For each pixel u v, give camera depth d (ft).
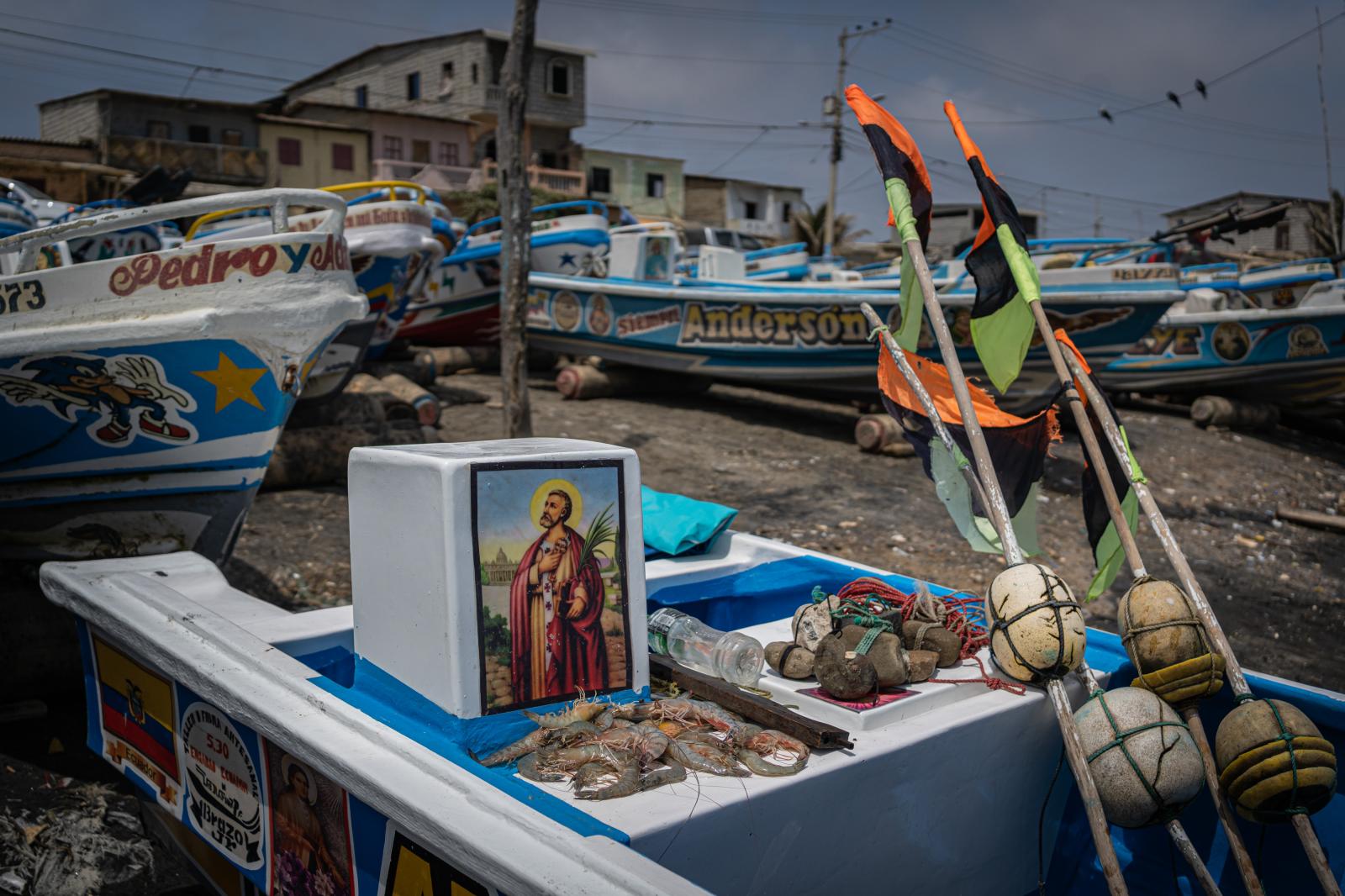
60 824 10.59
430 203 32.40
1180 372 40.60
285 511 21.08
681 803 5.65
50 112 102.37
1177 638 7.21
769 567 10.64
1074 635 7.13
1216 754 7.03
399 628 6.79
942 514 25.43
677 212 132.57
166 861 10.21
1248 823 7.92
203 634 7.97
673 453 30.17
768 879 5.99
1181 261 66.13
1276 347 38.17
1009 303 9.33
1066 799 8.26
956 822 7.20
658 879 4.57
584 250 41.81
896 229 8.86
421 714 6.56
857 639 7.27
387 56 124.57
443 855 5.20
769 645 7.64
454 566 6.24
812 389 35.53
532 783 5.95
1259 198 119.55
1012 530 7.95
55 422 12.48
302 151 103.24
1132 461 8.30
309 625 8.56
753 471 28.73
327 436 23.53
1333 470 36.27
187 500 13.92
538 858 4.78
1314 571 24.30
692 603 9.33
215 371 12.48
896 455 31.04
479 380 40.14
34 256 12.42
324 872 6.45
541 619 6.63
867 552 22.11
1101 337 30.66
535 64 119.34
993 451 9.00
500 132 26.17
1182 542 25.67
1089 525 8.98
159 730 8.46
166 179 28.04
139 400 12.54
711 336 35.06
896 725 6.81
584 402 37.99
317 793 6.44
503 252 26.35
